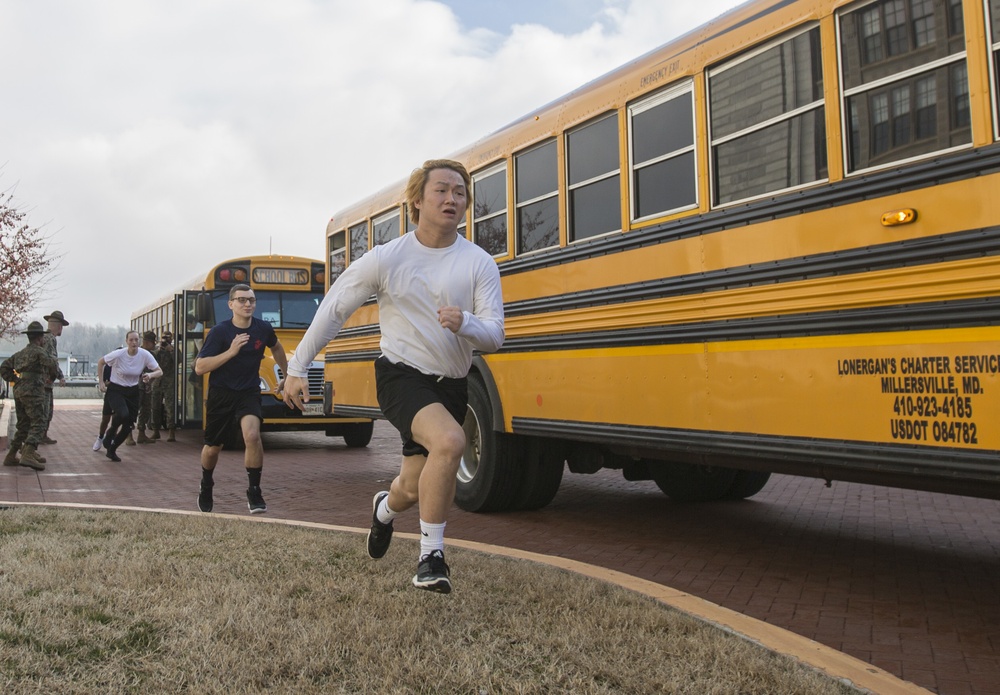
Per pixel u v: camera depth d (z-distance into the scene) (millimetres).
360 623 3678
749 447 4980
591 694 3041
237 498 8773
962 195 3973
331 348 10617
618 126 6270
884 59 4410
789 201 4816
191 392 15836
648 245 5855
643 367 5824
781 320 4805
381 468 11602
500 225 7684
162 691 3002
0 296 21156
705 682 3131
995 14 3939
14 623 3613
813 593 5129
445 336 3852
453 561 4938
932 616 4676
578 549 6289
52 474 10578
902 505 8219
